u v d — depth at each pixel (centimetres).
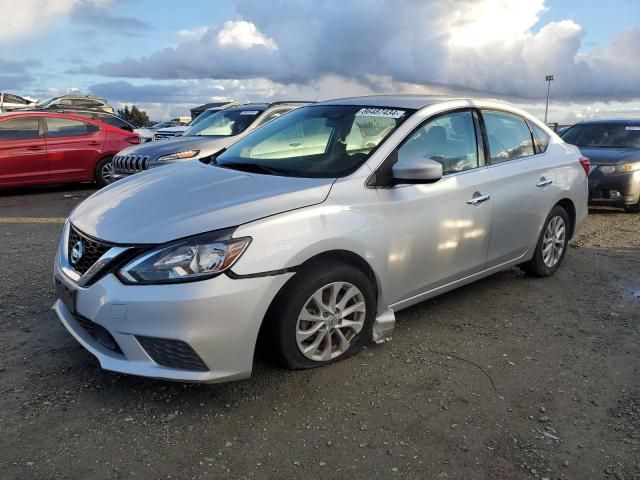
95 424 268
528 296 462
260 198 296
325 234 299
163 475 235
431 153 373
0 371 315
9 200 960
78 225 312
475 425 277
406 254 347
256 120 842
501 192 416
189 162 409
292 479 235
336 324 319
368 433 267
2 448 248
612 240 674
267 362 328
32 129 1002
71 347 346
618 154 845
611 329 400
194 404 287
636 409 296
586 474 244
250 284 272
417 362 340
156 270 265
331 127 387
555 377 328
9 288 453
